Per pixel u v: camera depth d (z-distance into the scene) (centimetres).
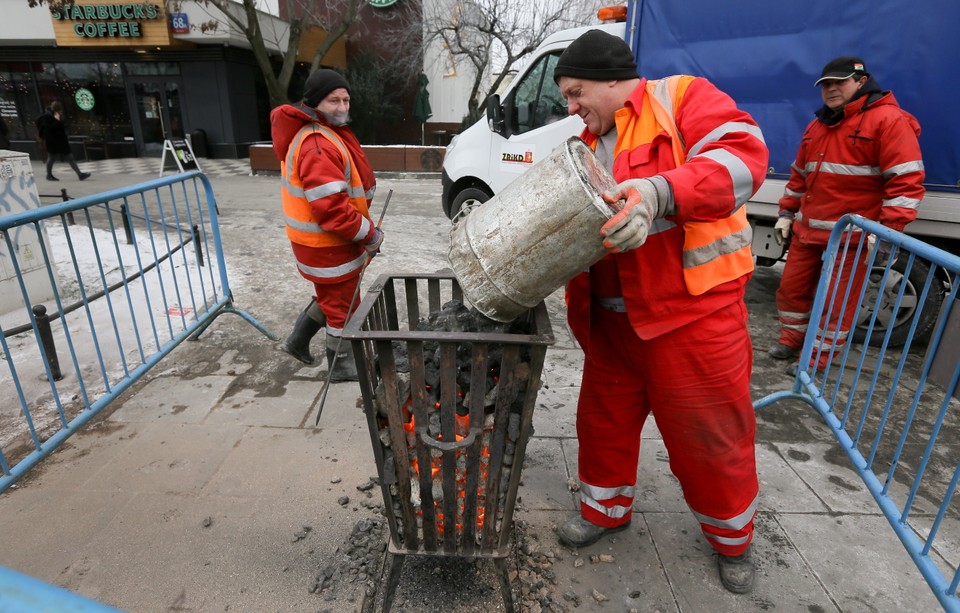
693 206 141
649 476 265
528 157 591
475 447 165
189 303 468
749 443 189
